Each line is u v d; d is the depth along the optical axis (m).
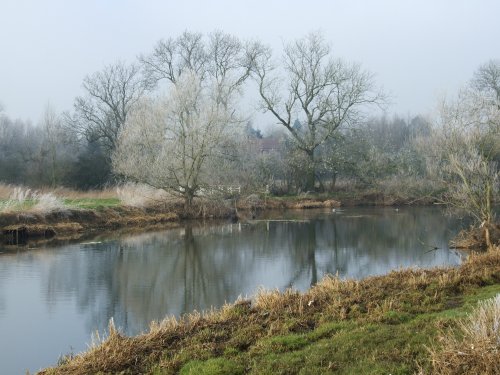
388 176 41.88
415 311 8.69
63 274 15.24
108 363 6.75
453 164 18.95
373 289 9.93
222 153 30.80
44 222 22.92
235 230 25.77
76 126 46.81
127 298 12.65
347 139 43.28
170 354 7.09
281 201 38.03
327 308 8.82
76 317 11.09
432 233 24.06
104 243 21.14
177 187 30.14
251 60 42.78
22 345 9.44
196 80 29.98
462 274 11.27
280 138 51.94
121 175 37.25
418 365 5.82
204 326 8.14
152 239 22.52
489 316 6.02
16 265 16.42
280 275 15.38
